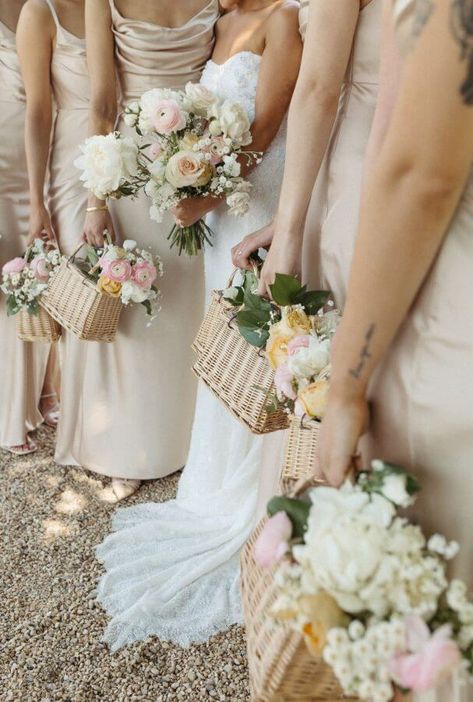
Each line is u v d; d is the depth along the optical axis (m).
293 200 1.66
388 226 0.91
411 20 0.85
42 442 3.38
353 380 1.03
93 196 2.66
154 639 2.18
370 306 0.97
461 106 0.81
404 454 1.06
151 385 2.92
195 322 2.93
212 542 2.48
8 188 3.11
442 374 0.99
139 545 2.54
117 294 2.55
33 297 2.87
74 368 3.04
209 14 2.56
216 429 2.54
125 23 2.52
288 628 0.96
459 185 0.88
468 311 0.96
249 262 2.00
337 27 1.51
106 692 2.02
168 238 2.50
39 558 2.56
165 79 2.57
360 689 0.87
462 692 1.09
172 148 2.28
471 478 1.00
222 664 2.11
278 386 1.48
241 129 2.20
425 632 0.88
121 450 2.98
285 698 1.01
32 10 2.71
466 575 1.03
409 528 0.95
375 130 1.10
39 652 2.15
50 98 2.85
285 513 0.99
